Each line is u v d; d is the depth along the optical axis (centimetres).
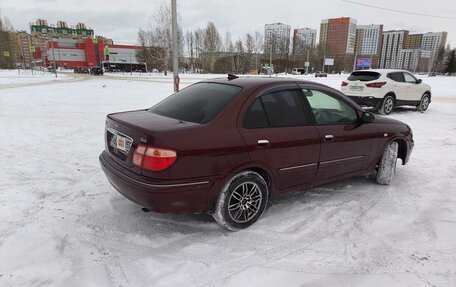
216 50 7862
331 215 387
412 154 659
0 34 8681
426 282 271
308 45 10094
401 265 294
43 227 342
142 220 365
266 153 345
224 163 319
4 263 284
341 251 314
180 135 303
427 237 342
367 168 462
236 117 336
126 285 262
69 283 263
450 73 9194
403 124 511
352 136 423
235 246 320
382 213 393
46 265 284
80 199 413
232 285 264
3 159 568
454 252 315
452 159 623
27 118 980
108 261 293
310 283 268
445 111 1315
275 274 278
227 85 380
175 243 323
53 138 731
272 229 352
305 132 377
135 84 2853
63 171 514
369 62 7894
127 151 325
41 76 4559
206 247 317
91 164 552
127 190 315
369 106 1189
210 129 319
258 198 354
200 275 276
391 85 1175
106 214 376
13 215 364
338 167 421
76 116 1034
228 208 332
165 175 296
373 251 315
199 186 310
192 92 399
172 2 1315
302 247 320
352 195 446
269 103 363
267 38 9400
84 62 11150
